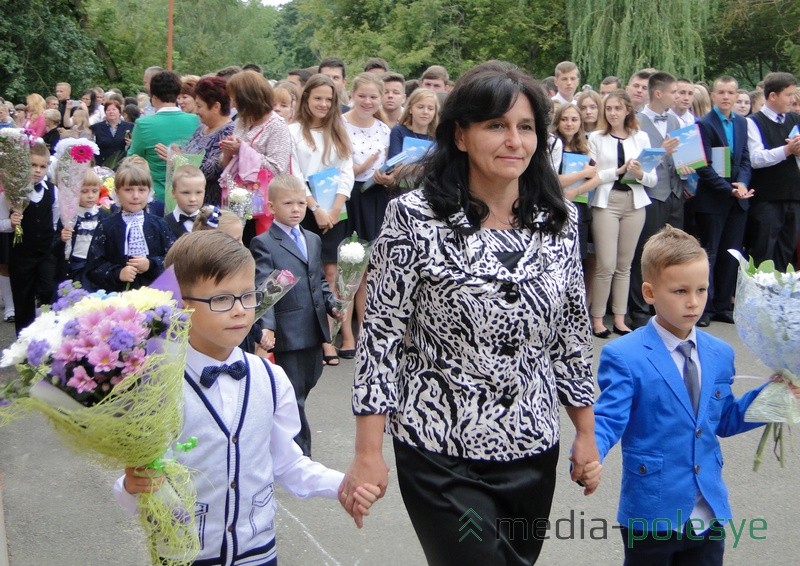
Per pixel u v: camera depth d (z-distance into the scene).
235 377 2.71
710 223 8.54
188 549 2.53
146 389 2.28
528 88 2.59
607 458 5.32
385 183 7.27
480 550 2.57
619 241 8.04
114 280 5.24
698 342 3.27
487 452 2.60
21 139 7.02
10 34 25.30
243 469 2.69
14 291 7.54
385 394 2.62
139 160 5.48
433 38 29.53
